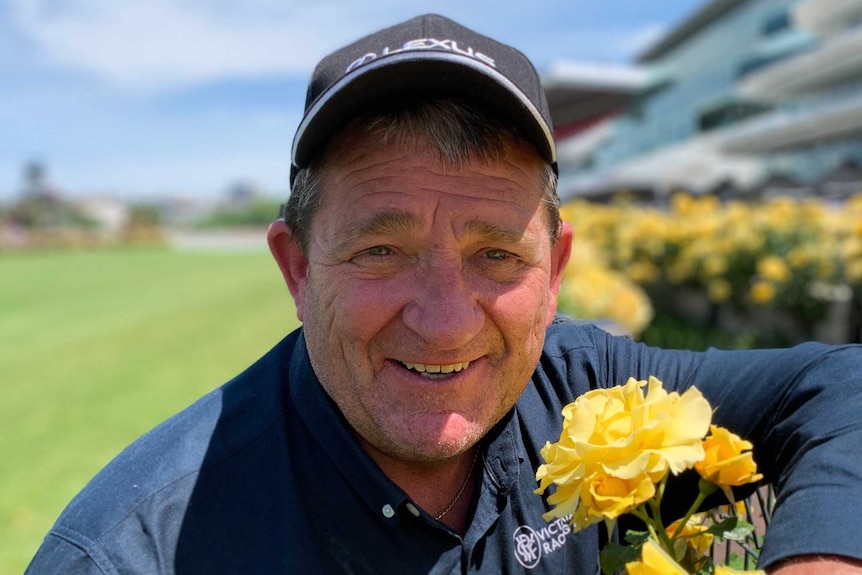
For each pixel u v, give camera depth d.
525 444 1.37
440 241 1.11
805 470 1.08
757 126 23.67
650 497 0.85
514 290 1.17
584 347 1.56
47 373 7.84
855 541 0.91
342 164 1.14
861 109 16.72
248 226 85.94
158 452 1.21
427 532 1.17
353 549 1.15
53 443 5.18
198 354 8.61
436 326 1.08
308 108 1.21
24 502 4.08
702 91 38.41
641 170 26.72
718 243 7.32
